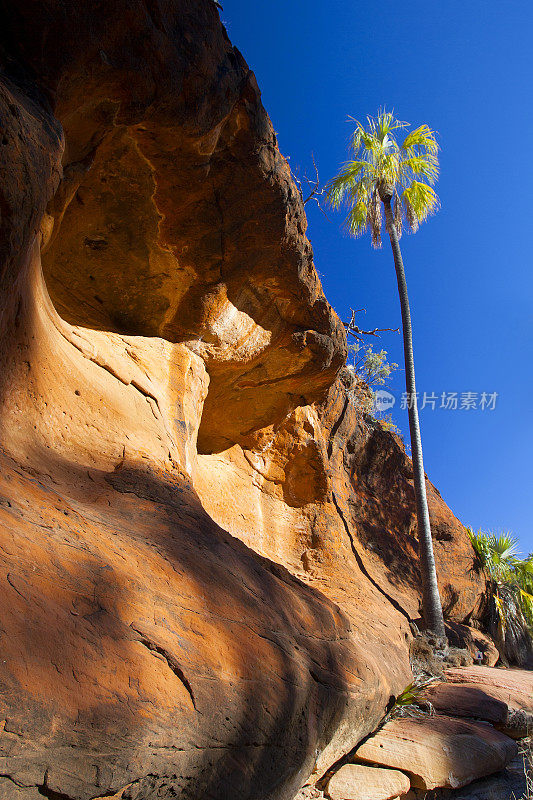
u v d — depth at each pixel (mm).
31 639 2084
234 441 8945
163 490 4449
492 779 5840
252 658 3277
